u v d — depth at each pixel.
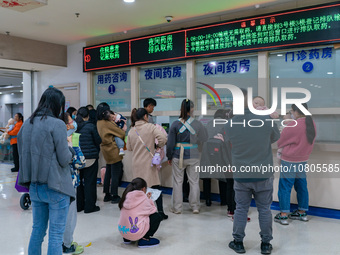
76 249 2.73
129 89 5.57
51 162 2.05
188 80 4.79
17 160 6.92
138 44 5.19
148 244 2.86
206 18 4.64
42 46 5.89
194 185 3.85
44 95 2.17
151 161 3.54
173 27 4.95
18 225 3.47
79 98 6.13
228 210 3.72
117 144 4.28
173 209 3.90
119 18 4.64
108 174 4.41
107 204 4.29
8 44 5.43
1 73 8.28
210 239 3.04
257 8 4.24
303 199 3.53
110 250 2.80
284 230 3.25
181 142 3.81
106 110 4.25
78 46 6.12
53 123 2.08
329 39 3.72
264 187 2.61
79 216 3.76
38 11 4.30
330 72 3.88
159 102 5.23
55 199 2.09
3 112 12.78
